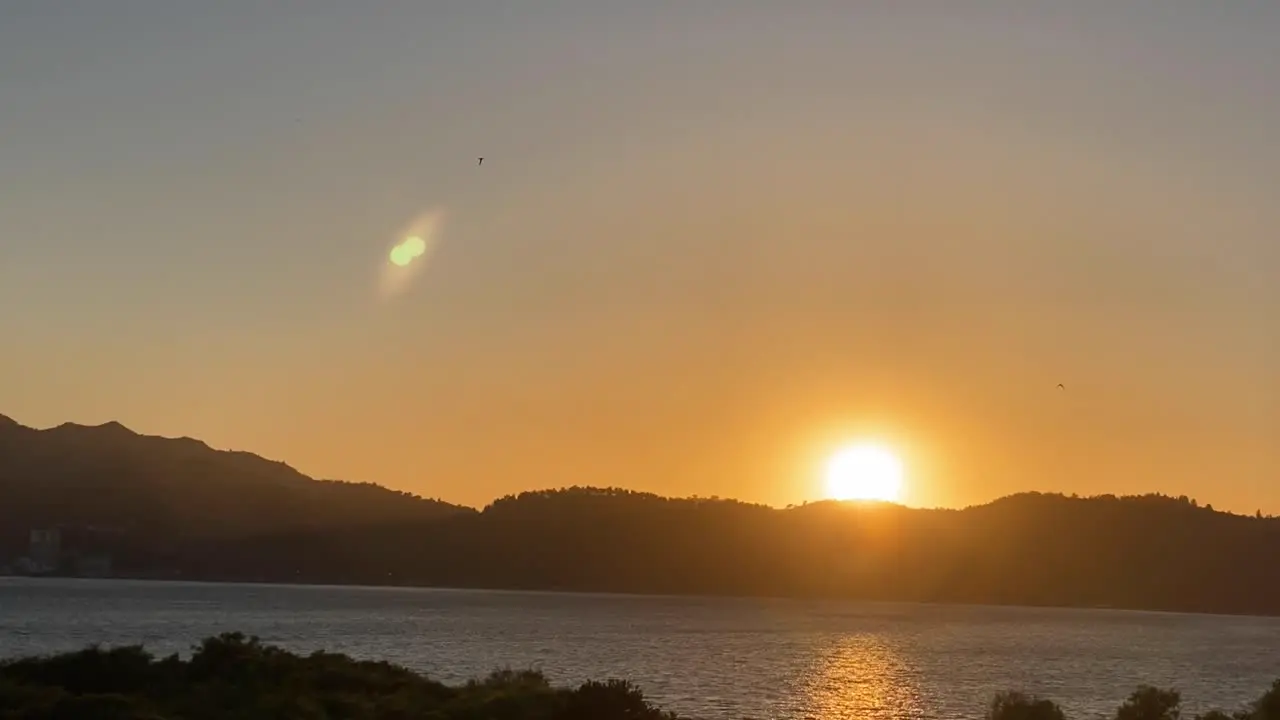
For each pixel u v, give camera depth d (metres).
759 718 77.56
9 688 50.94
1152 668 141.38
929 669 129.88
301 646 139.25
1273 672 139.00
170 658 60.75
